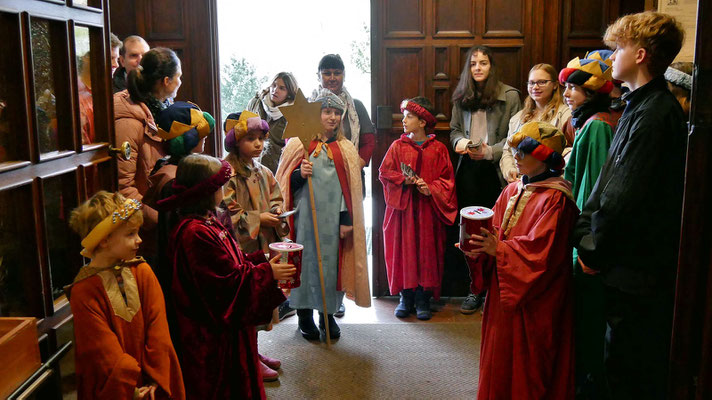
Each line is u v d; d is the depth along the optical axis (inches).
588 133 93.0
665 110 74.0
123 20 151.3
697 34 53.3
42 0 62.3
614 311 79.9
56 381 60.0
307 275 128.7
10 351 50.5
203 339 77.8
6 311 58.7
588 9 147.3
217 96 157.2
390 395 108.4
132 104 95.8
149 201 85.7
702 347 54.6
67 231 69.4
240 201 106.1
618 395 81.0
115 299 66.6
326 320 125.0
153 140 97.8
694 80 53.9
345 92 143.3
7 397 49.8
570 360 88.0
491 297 90.4
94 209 64.7
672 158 74.5
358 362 121.3
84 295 65.3
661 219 75.4
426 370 117.9
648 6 142.5
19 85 58.9
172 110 89.5
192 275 76.2
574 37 148.0
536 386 86.7
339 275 131.5
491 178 148.4
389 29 150.5
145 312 70.2
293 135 121.7
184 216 78.9
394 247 143.1
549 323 85.8
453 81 151.5
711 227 54.5
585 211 81.7
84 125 73.2
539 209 85.9
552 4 146.6
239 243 103.2
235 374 81.4
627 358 79.4
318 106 121.8
